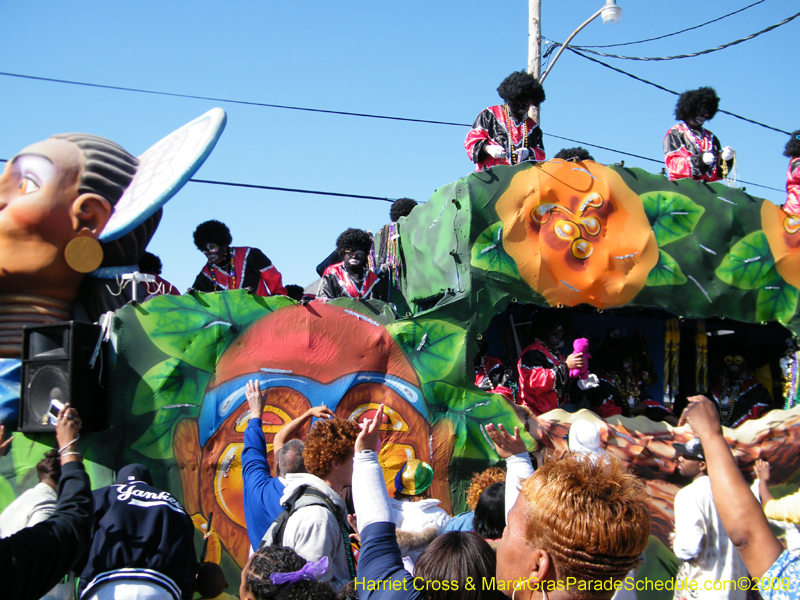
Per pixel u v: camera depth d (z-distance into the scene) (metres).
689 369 8.21
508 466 3.30
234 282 6.42
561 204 6.06
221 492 4.84
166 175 5.14
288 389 5.08
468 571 2.32
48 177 5.28
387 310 5.53
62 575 2.64
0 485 4.60
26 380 4.60
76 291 5.46
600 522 2.02
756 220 6.99
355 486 2.60
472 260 5.71
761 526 2.27
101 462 4.57
